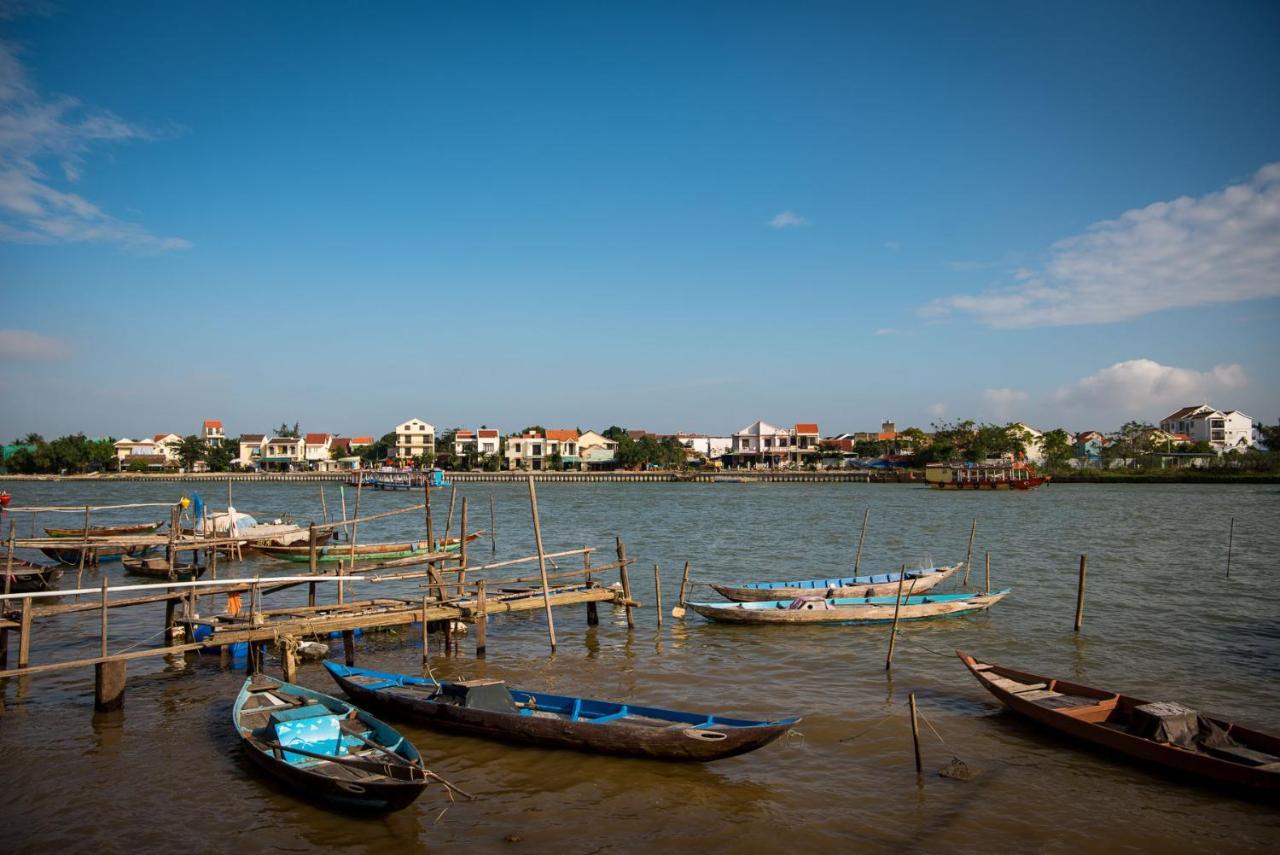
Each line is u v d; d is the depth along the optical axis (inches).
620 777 576.7
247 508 3245.6
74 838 497.0
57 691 773.9
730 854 477.1
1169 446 5241.1
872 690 775.7
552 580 1085.1
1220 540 1975.9
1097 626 1040.2
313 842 493.7
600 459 5940.0
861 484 4867.1
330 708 625.9
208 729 674.8
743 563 1642.5
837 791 557.3
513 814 526.0
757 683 801.6
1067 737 637.3
